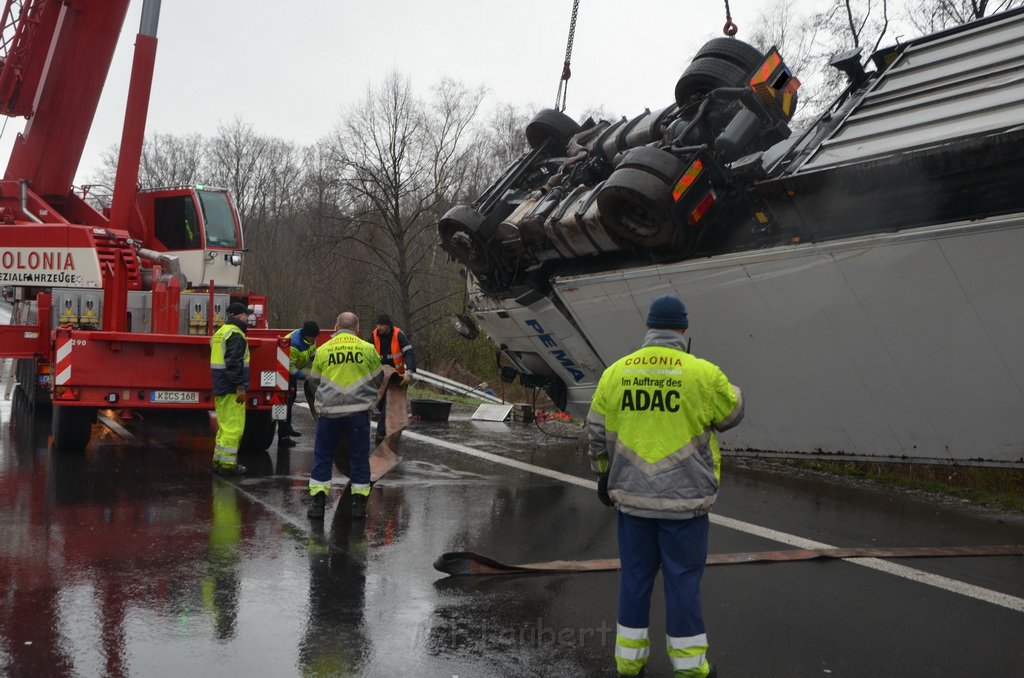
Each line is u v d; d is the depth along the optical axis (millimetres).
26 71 12977
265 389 10062
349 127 32406
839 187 7414
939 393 7309
